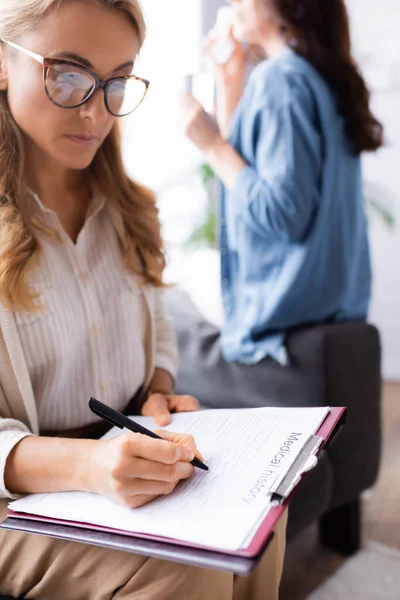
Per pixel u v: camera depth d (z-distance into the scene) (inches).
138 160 112.0
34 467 28.0
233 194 57.5
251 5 57.4
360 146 58.2
